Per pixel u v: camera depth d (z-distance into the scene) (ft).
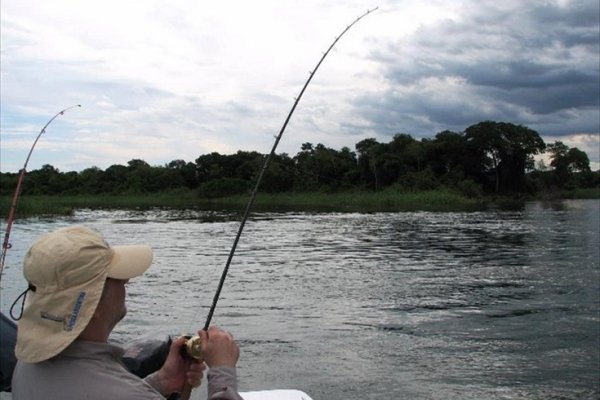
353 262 48.01
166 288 36.47
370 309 30.45
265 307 30.96
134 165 257.14
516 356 22.62
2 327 9.12
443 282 38.32
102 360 5.49
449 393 18.99
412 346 23.94
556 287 36.19
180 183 238.07
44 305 5.39
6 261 46.65
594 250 54.13
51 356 5.27
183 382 7.02
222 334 6.51
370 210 139.03
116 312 5.76
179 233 75.41
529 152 238.07
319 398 18.52
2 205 120.67
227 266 8.55
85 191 224.53
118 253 5.78
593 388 19.34
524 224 89.35
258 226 87.61
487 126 236.22
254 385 19.56
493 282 38.17
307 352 23.08
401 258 50.39
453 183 217.97
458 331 26.18
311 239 67.67
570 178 283.59
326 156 229.86
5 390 8.98
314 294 34.47
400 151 237.04
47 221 97.71
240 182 221.46
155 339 9.62
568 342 24.40
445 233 74.43
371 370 21.01
